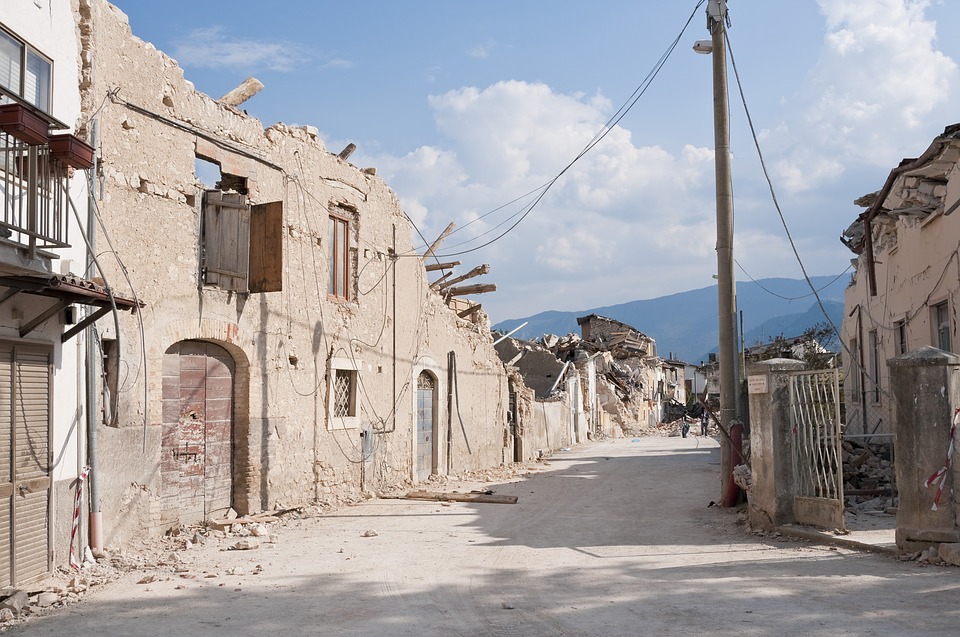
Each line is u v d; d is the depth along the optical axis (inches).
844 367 872.9
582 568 375.2
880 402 713.6
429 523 539.8
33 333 355.6
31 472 350.6
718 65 611.8
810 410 454.3
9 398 335.6
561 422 1573.6
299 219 625.3
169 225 488.4
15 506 336.2
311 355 637.3
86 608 313.0
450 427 919.0
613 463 1105.4
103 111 433.7
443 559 405.7
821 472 450.3
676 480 818.2
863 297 784.3
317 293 647.8
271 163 588.7
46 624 290.2
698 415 2864.2
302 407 622.8
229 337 539.2
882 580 324.8
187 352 515.8
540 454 1258.6
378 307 755.4
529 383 1798.7
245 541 461.7
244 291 545.0
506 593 326.3
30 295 349.1
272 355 585.3
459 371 952.9
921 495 364.8
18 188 342.3
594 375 2193.7
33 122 306.5
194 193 512.4
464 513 591.8
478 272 1013.8
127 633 276.4
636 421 2468.0
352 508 630.5
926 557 353.7
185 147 506.3
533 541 458.6
